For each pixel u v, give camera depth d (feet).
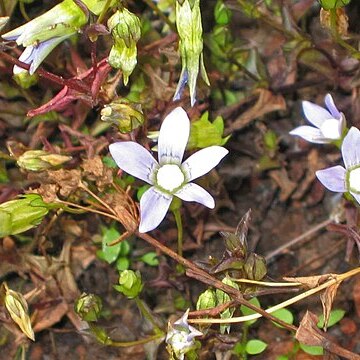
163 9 0.34
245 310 0.29
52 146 0.32
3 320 0.31
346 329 0.33
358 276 0.33
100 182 0.28
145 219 0.25
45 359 0.33
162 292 0.34
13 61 0.27
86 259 0.34
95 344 0.33
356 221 0.31
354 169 0.26
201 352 0.29
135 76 0.33
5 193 0.34
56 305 0.33
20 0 0.33
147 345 0.30
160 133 0.26
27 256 0.34
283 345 0.32
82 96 0.28
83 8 0.26
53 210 0.32
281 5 0.34
